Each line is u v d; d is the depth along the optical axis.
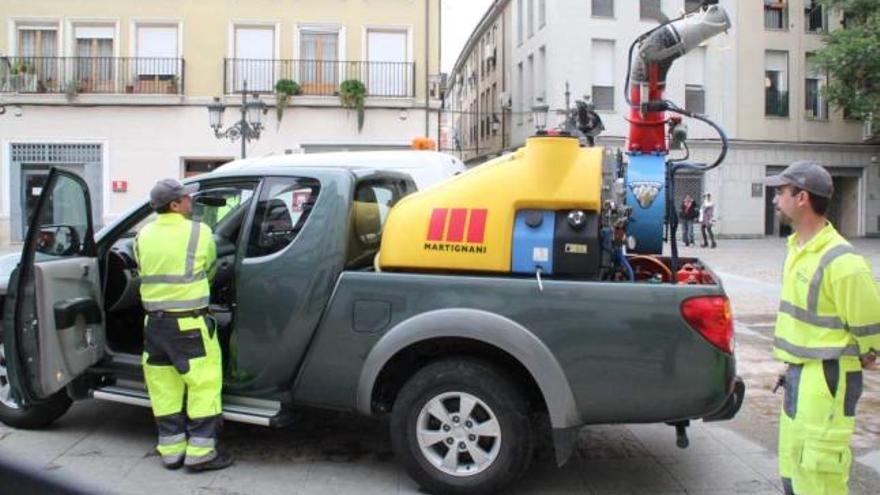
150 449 5.03
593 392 4.08
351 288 4.47
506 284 4.21
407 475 4.66
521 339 4.12
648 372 4.02
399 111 23.27
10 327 4.59
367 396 4.43
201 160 23.03
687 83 28.70
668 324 3.99
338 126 23.09
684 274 4.82
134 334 5.46
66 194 4.89
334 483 4.52
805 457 3.37
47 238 4.87
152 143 22.62
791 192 3.47
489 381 4.20
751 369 7.65
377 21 23.30
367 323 4.43
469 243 4.41
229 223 5.25
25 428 5.37
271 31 23.22
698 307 3.97
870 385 7.02
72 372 4.77
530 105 31.50
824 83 29.48
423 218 4.54
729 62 28.83
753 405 6.32
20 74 22.19
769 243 26.31
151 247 4.55
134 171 22.61
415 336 4.28
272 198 4.77
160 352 4.61
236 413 4.65
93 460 4.81
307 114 22.97
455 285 4.29
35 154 22.38
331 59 23.39
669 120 6.30
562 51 27.95
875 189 30.20
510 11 34.91
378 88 23.39
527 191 4.32
